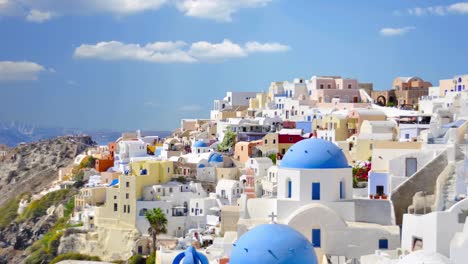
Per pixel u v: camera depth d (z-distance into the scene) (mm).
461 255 64688
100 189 162125
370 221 84062
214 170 161500
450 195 81688
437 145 101938
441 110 128375
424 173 87250
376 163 102750
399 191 87188
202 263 70000
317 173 83688
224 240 87938
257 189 144500
